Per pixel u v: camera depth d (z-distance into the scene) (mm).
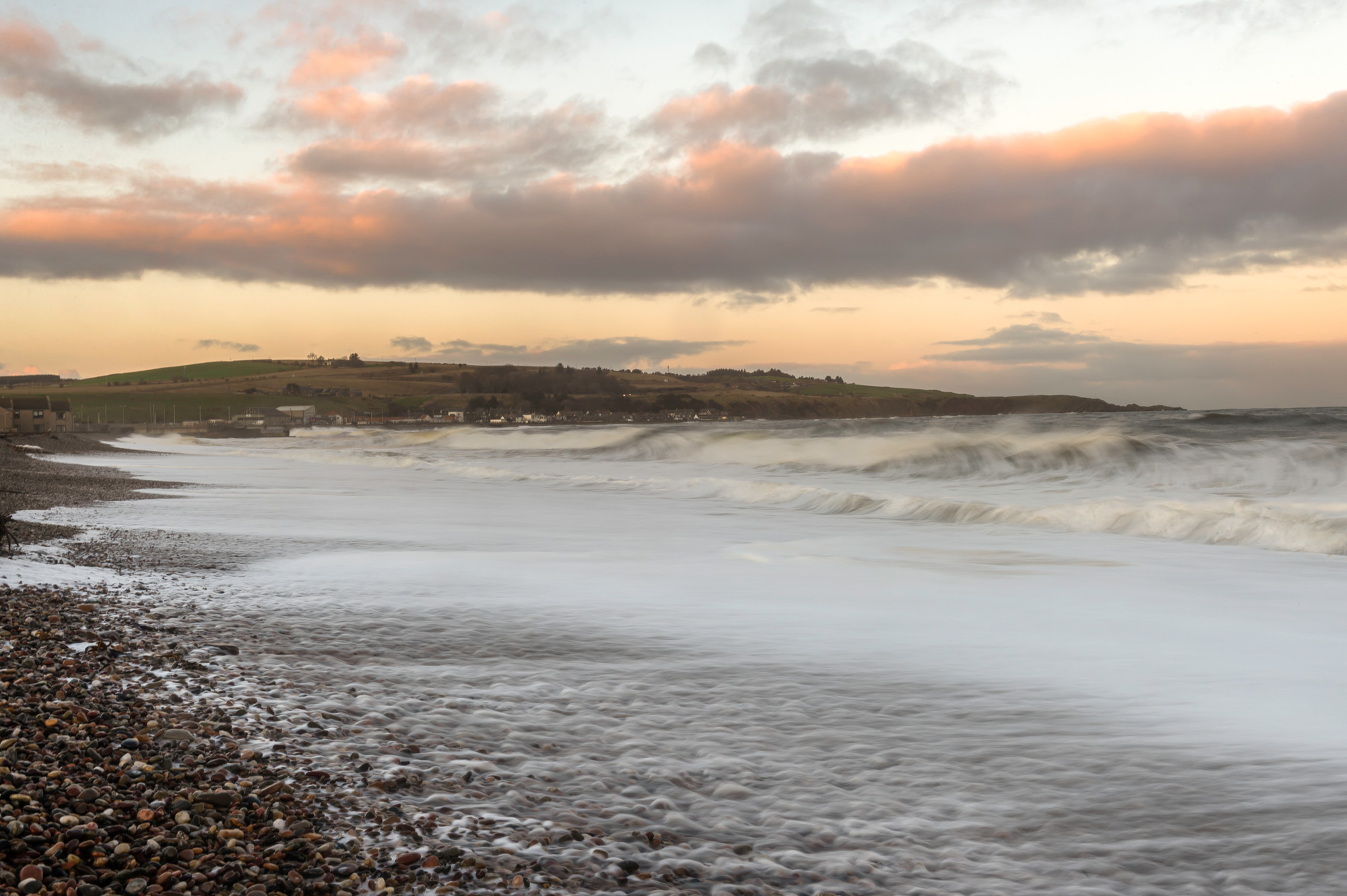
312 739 5691
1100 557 15836
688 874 4074
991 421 80250
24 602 9820
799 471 42188
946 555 15969
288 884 3754
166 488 33562
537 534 19438
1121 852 4391
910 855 4352
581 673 7934
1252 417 55719
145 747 5262
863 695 7285
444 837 4328
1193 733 6277
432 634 9414
